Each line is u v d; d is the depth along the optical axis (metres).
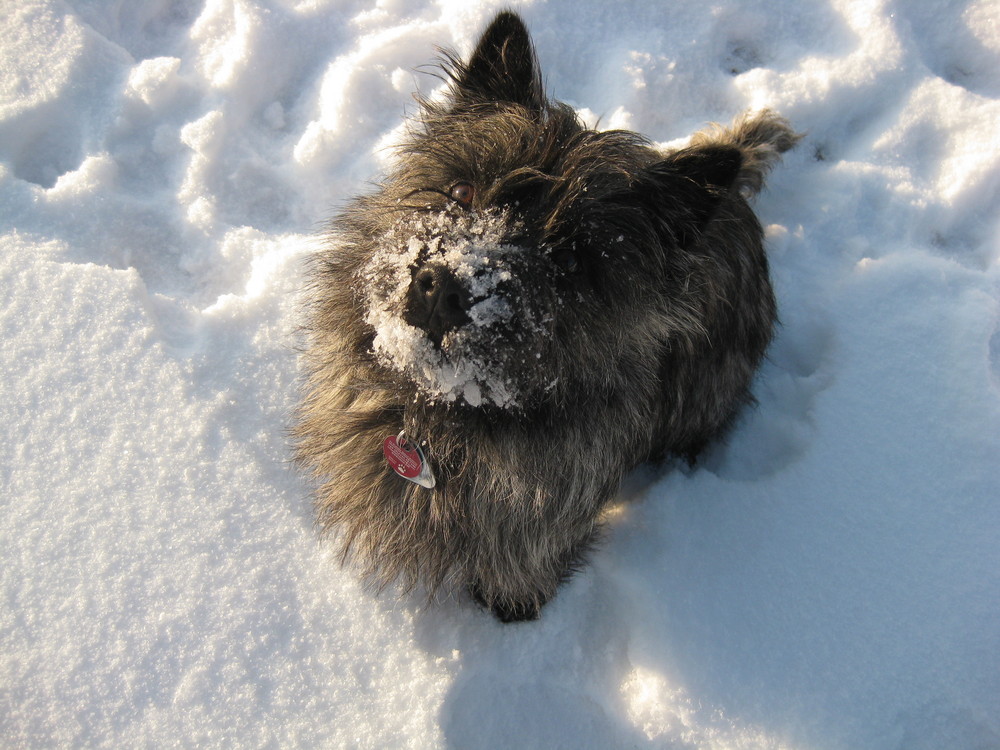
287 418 0.54
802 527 0.53
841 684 0.48
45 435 0.51
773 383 0.61
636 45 0.70
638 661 0.49
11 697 0.45
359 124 0.66
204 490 0.51
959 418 0.55
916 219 0.64
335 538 0.51
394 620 0.49
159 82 0.64
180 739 0.45
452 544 0.47
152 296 0.57
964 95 0.67
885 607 0.50
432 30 0.69
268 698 0.46
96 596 0.47
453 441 0.44
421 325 0.38
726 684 0.48
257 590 0.49
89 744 0.44
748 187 0.62
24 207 0.58
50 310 0.55
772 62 0.71
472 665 0.48
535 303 0.39
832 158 0.68
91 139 0.62
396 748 0.45
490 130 0.43
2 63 0.62
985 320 0.58
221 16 0.68
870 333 0.59
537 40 0.69
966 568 0.51
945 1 0.71
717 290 0.50
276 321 0.57
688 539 0.52
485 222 0.40
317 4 0.70
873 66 0.68
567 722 0.47
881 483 0.54
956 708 0.47
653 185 0.43
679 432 0.55
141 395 0.53
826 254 0.65
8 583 0.47
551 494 0.46
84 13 0.67
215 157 0.63
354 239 0.46
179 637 0.47
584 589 0.52
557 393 0.42
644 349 0.45
